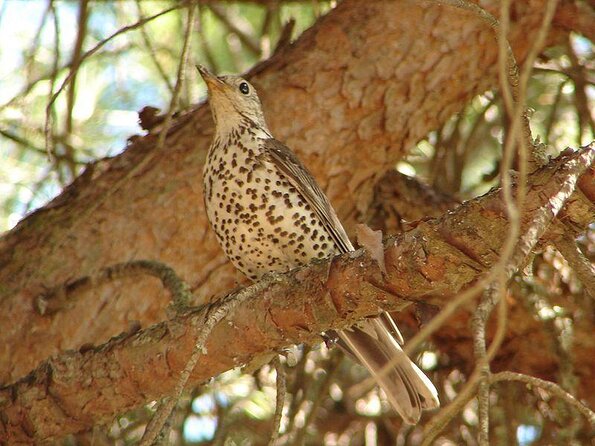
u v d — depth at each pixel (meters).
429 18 10.18
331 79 10.25
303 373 10.77
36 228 9.56
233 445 11.48
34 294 9.16
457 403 5.28
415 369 8.80
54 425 7.89
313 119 10.16
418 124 10.32
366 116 10.18
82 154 12.35
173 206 9.79
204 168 9.82
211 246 9.84
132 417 11.02
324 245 9.66
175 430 11.17
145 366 7.60
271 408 11.39
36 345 9.05
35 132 11.80
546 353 10.52
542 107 12.35
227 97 9.73
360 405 12.20
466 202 6.44
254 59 13.66
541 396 10.71
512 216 4.73
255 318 7.29
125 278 9.10
